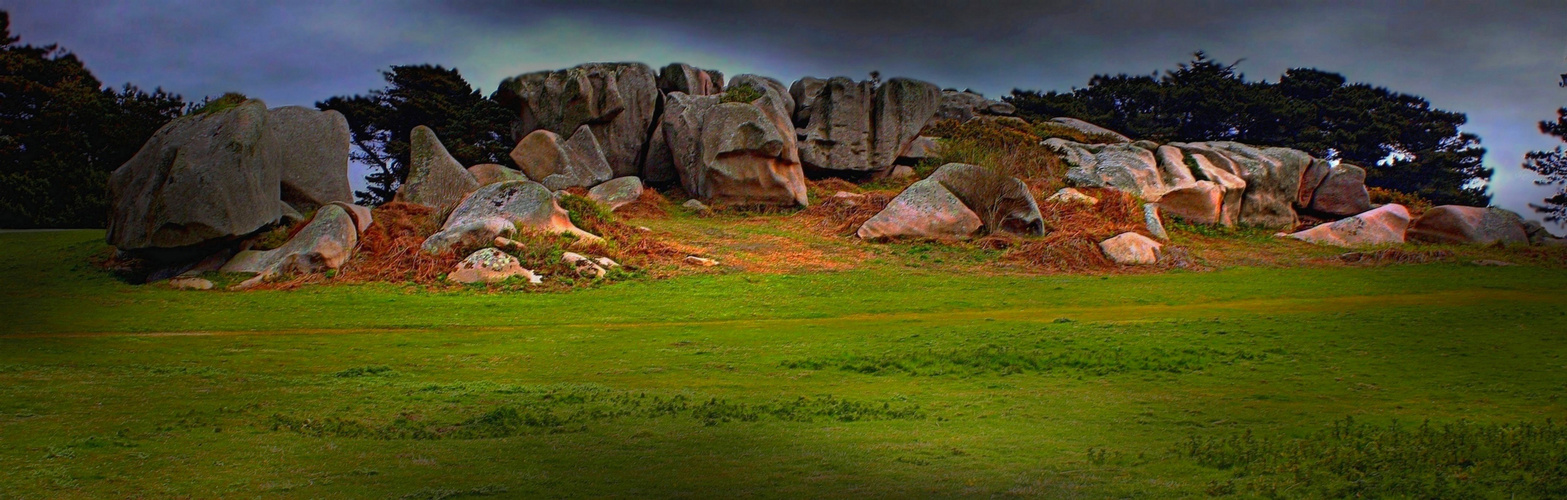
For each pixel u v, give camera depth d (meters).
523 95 43.09
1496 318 20.72
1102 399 14.77
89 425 12.72
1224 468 10.70
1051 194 39.59
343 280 27.59
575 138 41.09
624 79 42.81
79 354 18.66
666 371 17.41
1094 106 77.94
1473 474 10.38
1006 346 18.69
